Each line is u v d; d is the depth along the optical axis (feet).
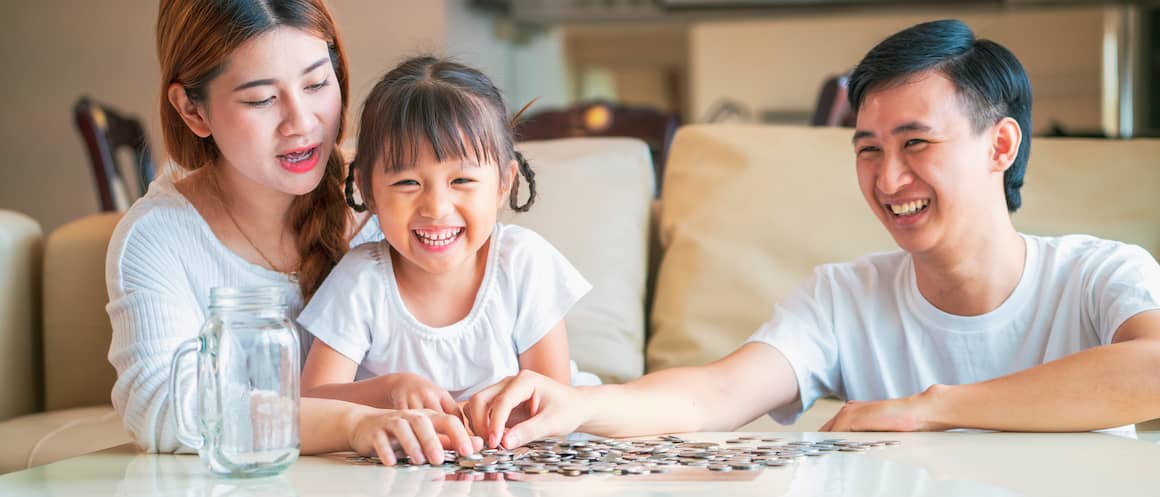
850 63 26.86
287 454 3.33
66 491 3.17
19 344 6.77
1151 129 23.32
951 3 24.02
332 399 4.20
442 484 3.12
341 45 4.70
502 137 4.59
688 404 4.45
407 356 4.80
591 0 24.72
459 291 4.83
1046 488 2.93
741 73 27.63
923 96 4.37
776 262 6.31
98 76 20.74
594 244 6.47
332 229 5.01
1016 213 6.09
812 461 3.34
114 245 4.52
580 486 3.02
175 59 4.41
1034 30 25.32
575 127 10.44
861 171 4.61
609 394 4.14
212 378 3.29
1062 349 4.75
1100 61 24.93
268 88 4.30
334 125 4.50
